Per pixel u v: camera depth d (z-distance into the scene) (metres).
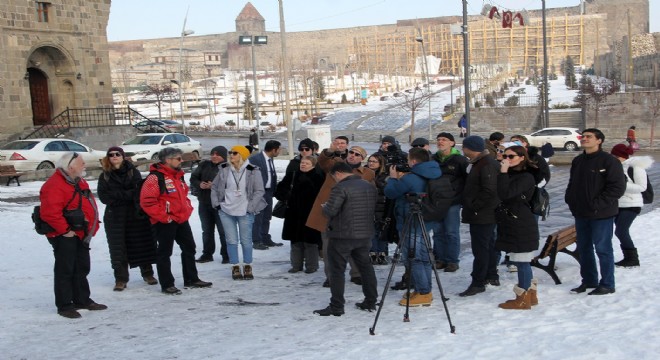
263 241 13.42
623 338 6.23
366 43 130.62
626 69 69.06
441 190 8.08
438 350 6.16
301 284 10.02
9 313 8.36
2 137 30.08
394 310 8.04
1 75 30.05
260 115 78.12
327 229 7.99
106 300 9.12
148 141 32.00
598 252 8.09
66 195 8.08
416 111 67.81
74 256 8.23
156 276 10.76
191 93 105.31
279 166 30.00
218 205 10.37
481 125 55.53
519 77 96.62
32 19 31.62
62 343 7.00
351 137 54.25
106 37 35.41
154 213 9.17
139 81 127.75
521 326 6.91
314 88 88.00
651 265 9.66
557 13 117.31
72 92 34.06
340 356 6.11
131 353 6.57
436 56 120.12
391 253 12.38
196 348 6.66
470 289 8.66
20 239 13.98
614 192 7.88
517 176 7.54
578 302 7.80
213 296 9.30
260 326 7.51
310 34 141.62
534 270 9.84
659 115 48.41
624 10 111.94
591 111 50.75
